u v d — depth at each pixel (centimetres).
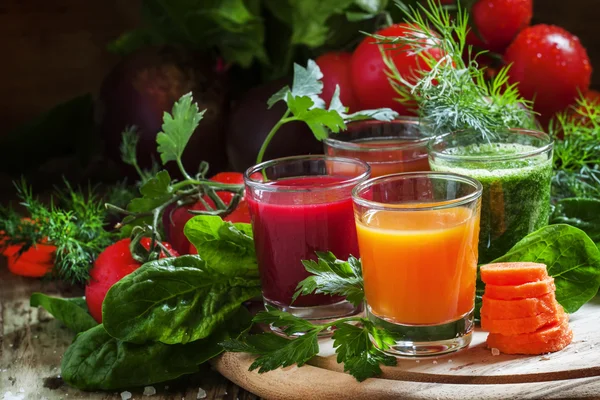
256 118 94
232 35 99
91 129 107
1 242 89
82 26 112
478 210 74
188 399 75
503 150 81
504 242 78
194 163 99
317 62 95
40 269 90
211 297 78
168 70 98
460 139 82
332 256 76
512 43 94
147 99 97
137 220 85
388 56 90
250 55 99
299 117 81
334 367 74
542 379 72
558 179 87
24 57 111
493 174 78
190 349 77
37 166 107
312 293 77
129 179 103
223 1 97
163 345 77
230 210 82
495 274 73
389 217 73
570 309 77
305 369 74
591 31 111
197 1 97
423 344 74
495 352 74
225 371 76
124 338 76
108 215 94
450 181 76
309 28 96
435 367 73
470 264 74
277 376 74
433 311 73
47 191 105
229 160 99
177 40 103
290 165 81
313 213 76
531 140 81
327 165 81
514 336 73
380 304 74
